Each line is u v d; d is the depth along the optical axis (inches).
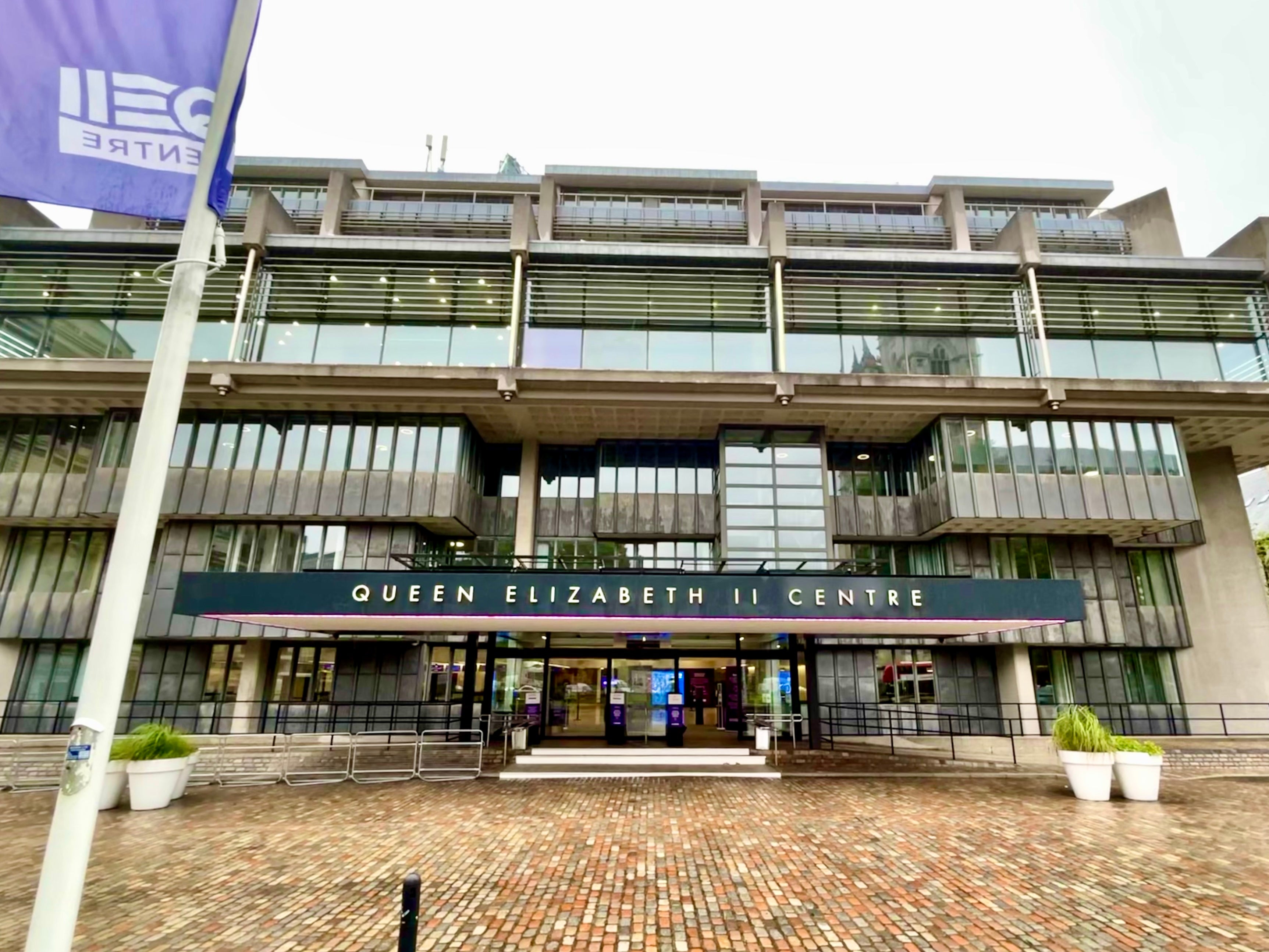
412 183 1177.4
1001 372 882.8
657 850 333.1
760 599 569.3
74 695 863.7
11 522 878.4
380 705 823.7
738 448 919.0
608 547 946.1
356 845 342.0
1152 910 250.4
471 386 823.7
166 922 238.5
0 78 193.9
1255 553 933.8
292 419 869.2
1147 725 915.4
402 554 775.7
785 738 770.2
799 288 909.2
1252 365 874.1
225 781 533.0
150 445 177.3
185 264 193.0
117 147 197.9
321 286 880.3
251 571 844.0
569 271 898.1
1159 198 1092.5
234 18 213.2
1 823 395.2
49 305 865.5
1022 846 337.7
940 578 574.9
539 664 831.1
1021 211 917.2
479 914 248.5
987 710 916.6
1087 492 844.6
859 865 307.1
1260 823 390.3
